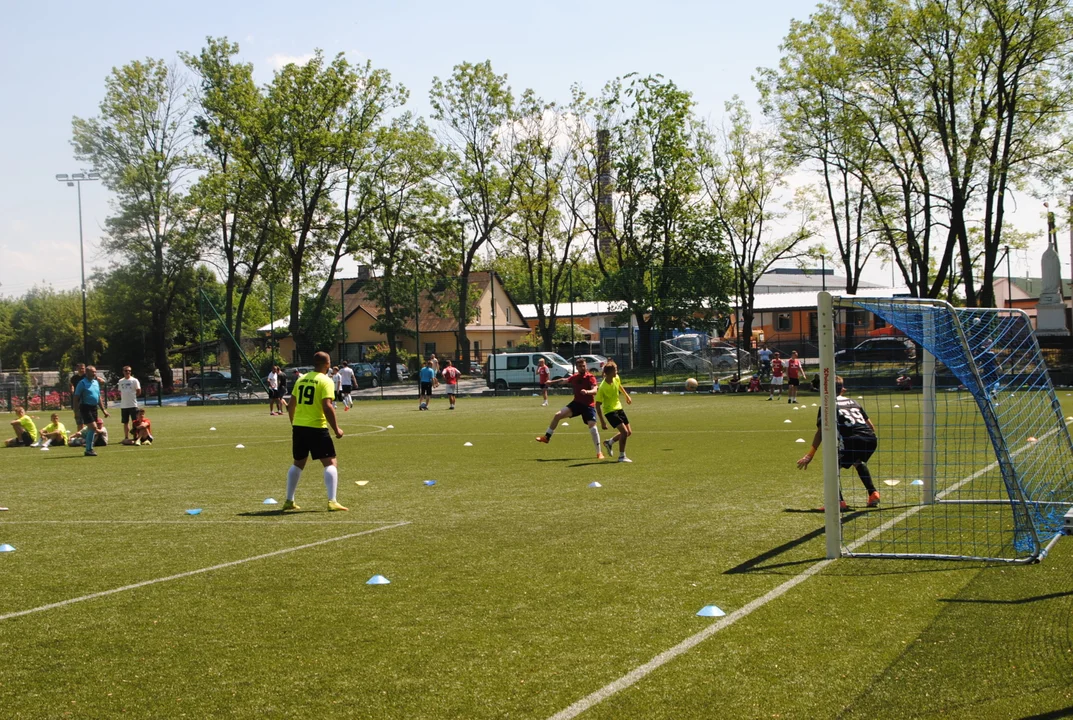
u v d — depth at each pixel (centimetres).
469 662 550
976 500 1095
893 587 698
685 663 536
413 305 6044
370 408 3862
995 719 445
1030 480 1209
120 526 1070
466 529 988
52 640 620
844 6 4153
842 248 4725
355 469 1612
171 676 543
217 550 912
